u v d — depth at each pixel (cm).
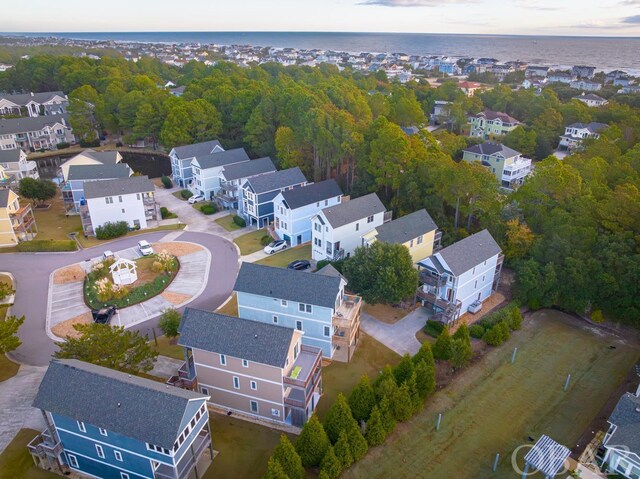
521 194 5841
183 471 2823
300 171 7281
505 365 4150
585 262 4938
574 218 5272
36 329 4484
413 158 6488
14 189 8256
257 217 6744
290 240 6281
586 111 10875
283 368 3200
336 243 5512
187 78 16325
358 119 8600
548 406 3684
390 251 4625
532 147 9725
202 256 5962
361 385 3262
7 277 5412
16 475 3011
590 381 3975
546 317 4941
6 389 3703
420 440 3319
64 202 7688
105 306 4812
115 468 2928
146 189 6638
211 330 3403
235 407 3538
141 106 10388
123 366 3484
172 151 8675
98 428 2783
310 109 7606
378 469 3072
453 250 4747
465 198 6150
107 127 11419
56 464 3086
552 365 4169
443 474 3062
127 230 6625
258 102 9700
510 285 5450
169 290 5181
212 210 7362
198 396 2883
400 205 6512
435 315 4647
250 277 4219
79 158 8000
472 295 4969
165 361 4041
